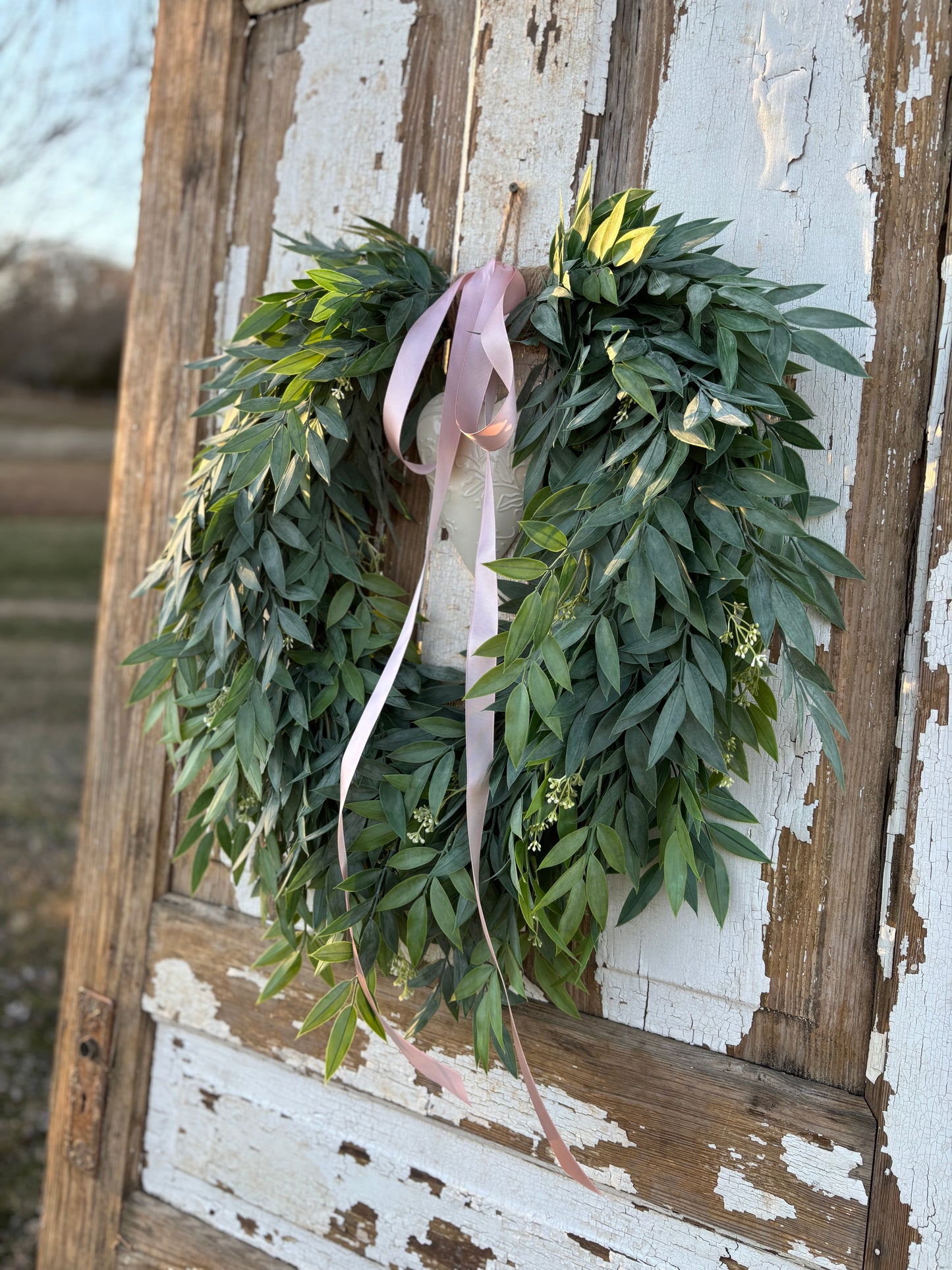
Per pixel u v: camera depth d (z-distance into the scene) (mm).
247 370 885
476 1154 915
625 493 687
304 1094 1023
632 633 726
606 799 740
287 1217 1029
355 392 878
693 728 712
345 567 882
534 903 800
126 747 1172
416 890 781
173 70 1151
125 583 1178
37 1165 2258
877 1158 734
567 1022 866
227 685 911
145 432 1164
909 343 751
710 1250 802
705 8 833
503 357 762
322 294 860
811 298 784
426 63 983
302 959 959
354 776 840
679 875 722
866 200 769
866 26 771
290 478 806
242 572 851
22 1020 2779
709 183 830
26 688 4484
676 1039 831
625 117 870
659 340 722
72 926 1215
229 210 1113
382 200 1009
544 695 683
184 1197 1110
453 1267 921
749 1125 780
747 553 716
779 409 687
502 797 773
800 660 719
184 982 1104
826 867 777
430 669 914
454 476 845
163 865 1146
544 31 896
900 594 754
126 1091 1143
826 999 773
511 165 911
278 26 1084
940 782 725
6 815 3680
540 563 698
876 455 762
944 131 742
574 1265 859
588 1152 852
